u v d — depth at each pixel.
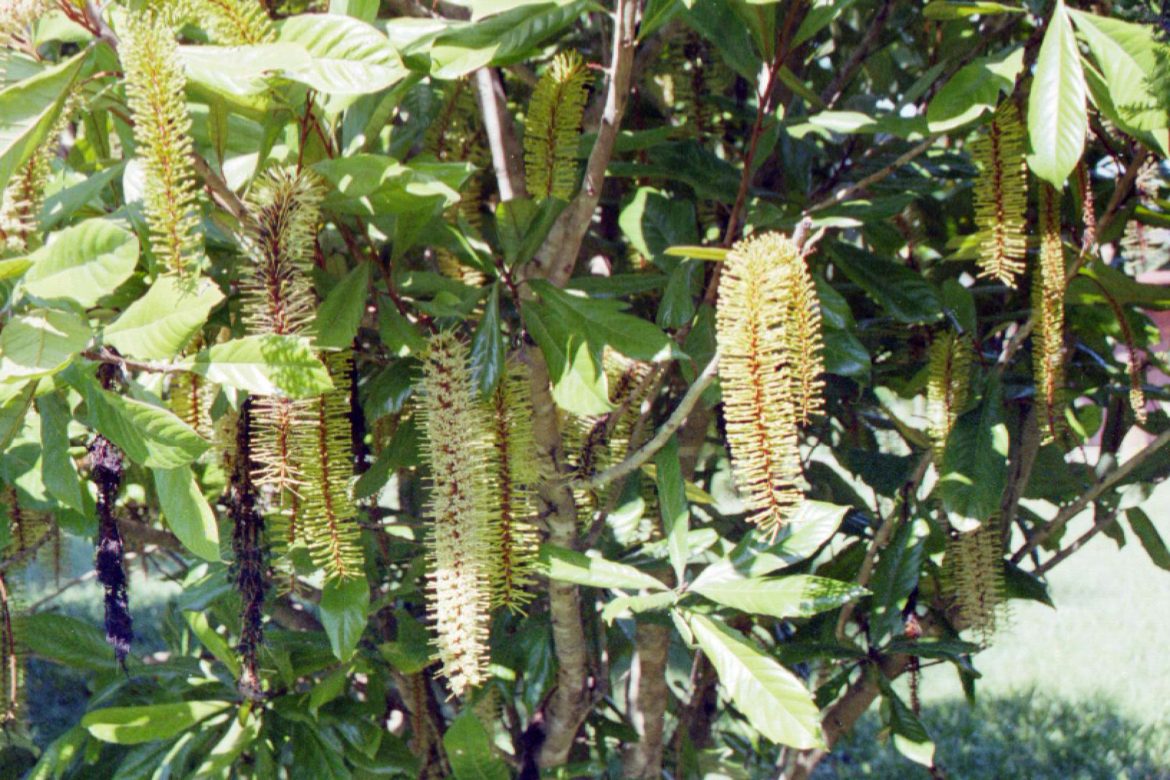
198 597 2.34
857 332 2.76
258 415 1.67
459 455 1.65
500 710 2.96
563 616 2.30
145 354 1.42
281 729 2.42
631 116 2.87
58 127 1.43
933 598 2.70
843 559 2.69
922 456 2.54
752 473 1.47
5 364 1.37
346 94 1.57
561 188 1.89
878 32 2.75
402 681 2.82
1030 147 1.88
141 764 2.35
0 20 1.32
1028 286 2.63
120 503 2.75
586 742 3.18
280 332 1.47
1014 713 6.59
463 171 1.65
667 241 2.36
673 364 2.78
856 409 3.09
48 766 2.37
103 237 1.34
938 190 2.57
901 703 2.34
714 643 1.85
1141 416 2.30
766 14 1.97
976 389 2.39
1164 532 9.52
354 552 1.68
